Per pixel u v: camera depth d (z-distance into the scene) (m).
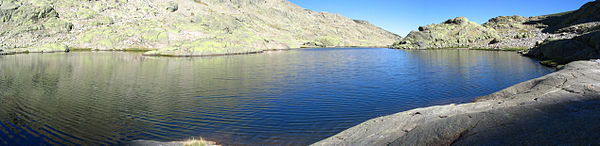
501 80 37.50
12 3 194.50
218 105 25.89
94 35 179.00
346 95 29.83
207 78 44.28
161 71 54.47
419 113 15.47
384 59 85.88
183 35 188.75
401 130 12.98
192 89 34.38
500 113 10.45
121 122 20.77
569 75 22.12
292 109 24.11
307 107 24.78
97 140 17.06
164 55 108.62
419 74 46.66
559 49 64.81
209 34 197.88
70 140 17.02
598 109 8.84
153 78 44.53
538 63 58.91
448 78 40.91
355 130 15.31
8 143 16.31
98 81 41.31
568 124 7.96
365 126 15.46
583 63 32.66
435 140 10.08
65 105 26.16
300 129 18.64
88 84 38.56
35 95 30.89
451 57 86.06
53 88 35.28
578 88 16.56
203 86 36.53
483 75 42.91
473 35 182.25
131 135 17.98
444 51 132.12
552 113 9.30
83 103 27.03
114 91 33.16
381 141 12.11
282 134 17.73
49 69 57.94
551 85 20.66
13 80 42.31
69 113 23.33
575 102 10.44
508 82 35.75
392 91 31.59
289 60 84.31
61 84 38.50
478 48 137.12
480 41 170.88
